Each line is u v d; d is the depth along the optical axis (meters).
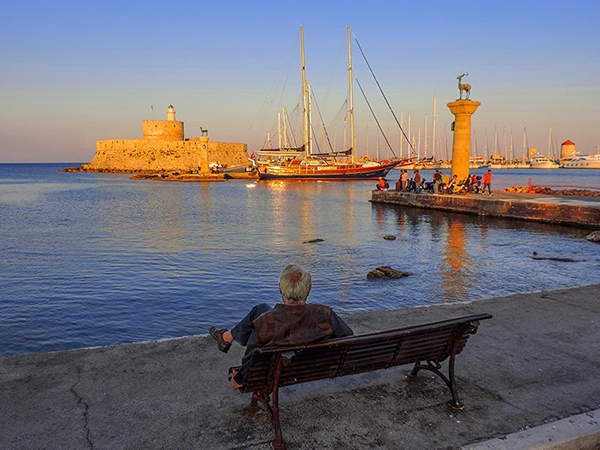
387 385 3.98
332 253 17.34
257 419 3.41
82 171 169.50
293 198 50.19
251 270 14.60
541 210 24.34
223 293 11.95
